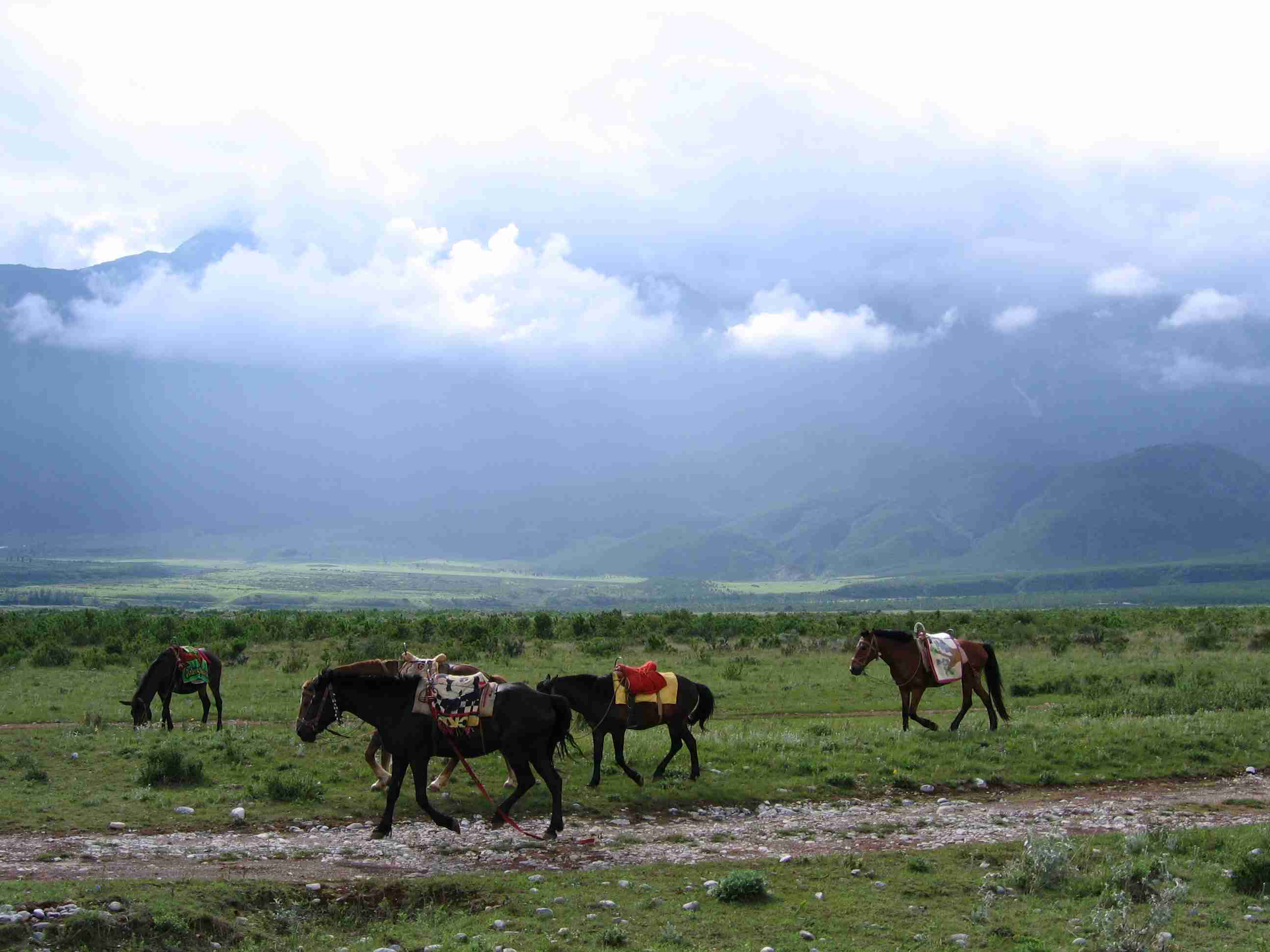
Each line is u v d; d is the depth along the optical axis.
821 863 15.31
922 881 14.57
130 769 19.89
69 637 56.34
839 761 21.77
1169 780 21.70
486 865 14.97
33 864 14.05
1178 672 38.50
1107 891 14.08
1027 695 35.50
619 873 14.63
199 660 25.72
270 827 16.56
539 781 19.66
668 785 19.47
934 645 25.17
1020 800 19.94
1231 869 15.27
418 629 61.31
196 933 12.16
